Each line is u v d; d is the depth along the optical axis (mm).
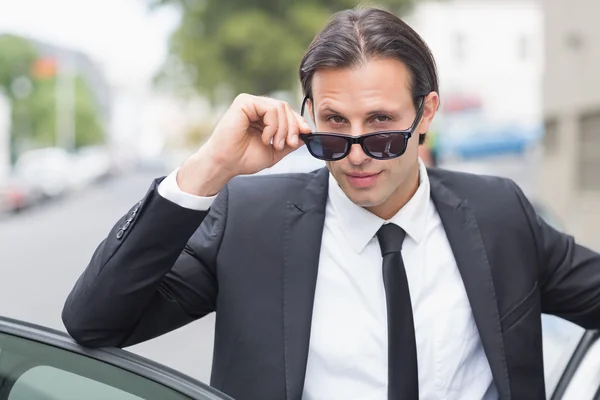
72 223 22250
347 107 1540
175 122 71438
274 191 1730
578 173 12617
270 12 21594
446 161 29578
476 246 1718
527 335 1715
